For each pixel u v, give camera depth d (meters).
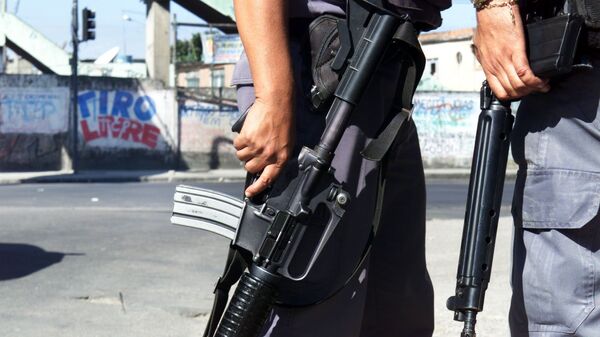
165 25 28.28
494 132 1.92
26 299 5.49
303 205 1.79
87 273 6.40
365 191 1.91
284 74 1.79
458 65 35.59
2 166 25.33
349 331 1.93
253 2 1.79
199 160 26.52
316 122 1.88
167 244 7.95
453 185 20.52
